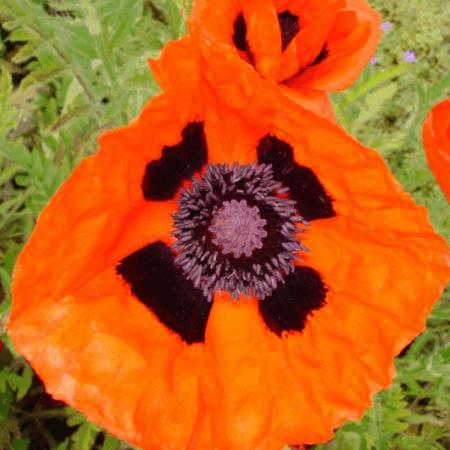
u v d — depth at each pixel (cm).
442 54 51
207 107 21
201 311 23
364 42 23
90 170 16
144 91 33
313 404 21
